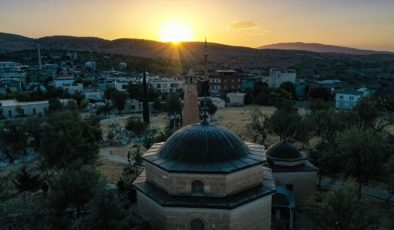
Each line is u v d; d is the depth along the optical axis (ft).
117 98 390.42
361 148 129.59
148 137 240.53
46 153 155.22
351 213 90.17
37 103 359.87
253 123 286.87
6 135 199.31
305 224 110.22
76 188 103.55
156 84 493.36
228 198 69.72
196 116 154.92
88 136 187.11
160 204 68.44
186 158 72.79
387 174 129.70
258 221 73.97
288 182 123.24
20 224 79.15
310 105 329.11
